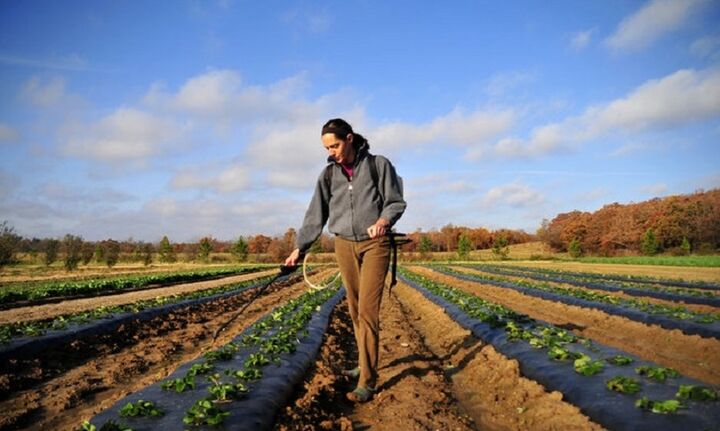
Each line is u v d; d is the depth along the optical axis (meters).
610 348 7.32
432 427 5.25
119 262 70.31
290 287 28.81
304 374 7.09
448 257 80.12
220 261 79.38
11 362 8.01
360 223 5.66
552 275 33.69
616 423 4.50
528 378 6.66
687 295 17.92
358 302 6.07
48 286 28.00
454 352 9.59
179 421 4.49
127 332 11.75
